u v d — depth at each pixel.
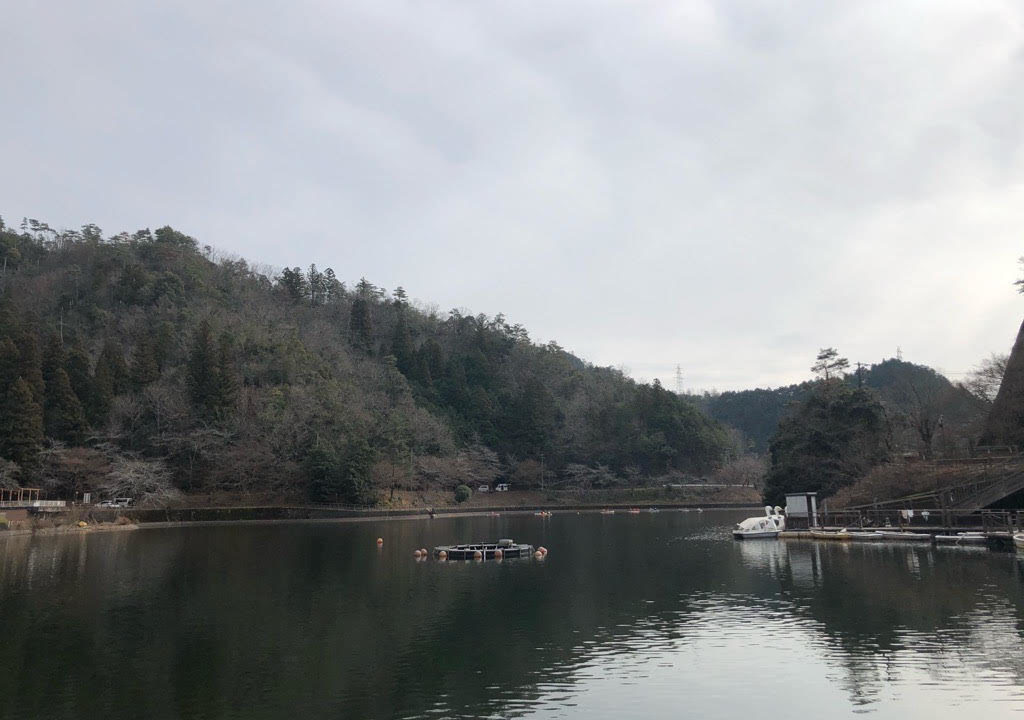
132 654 24.67
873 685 20.55
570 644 25.89
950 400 89.06
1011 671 21.45
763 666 22.69
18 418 83.69
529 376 170.12
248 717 18.73
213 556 53.25
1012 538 47.00
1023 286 68.38
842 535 58.16
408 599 34.94
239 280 175.50
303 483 105.12
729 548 56.72
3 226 183.75
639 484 149.25
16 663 23.61
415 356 163.75
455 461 130.50
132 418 102.44
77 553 54.59
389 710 19.22
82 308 142.00
